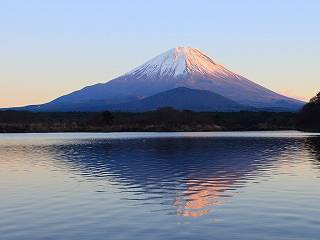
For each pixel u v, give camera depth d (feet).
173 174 112.98
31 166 136.26
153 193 84.23
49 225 59.36
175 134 416.26
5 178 107.86
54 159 160.04
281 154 173.88
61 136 376.48
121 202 75.10
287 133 438.40
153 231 55.98
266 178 103.65
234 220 61.36
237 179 102.63
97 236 53.93
